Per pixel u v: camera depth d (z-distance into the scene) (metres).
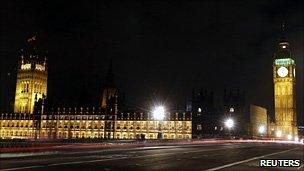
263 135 199.38
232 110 199.00
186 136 194.12
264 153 57.56
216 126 199.38
